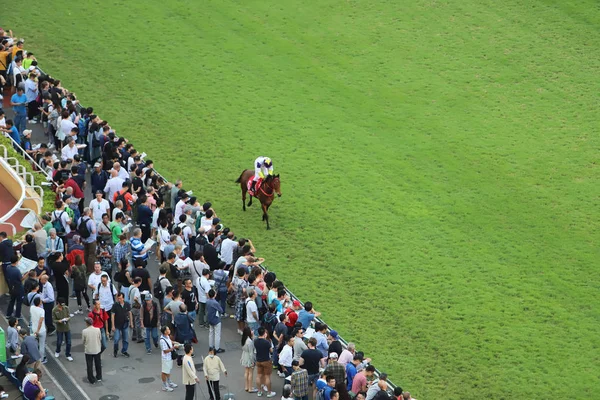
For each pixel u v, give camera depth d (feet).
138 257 100.94
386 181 135.33
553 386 98.43
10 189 116.47
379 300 111.14
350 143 144.15
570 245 122.21
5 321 97.86
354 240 122.42
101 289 96.22
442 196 132.16
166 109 150.71
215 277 102.32
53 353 95.76
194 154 140.05
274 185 121.08
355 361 89.86
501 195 132.46
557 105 152.87
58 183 113.80
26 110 134.62
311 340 89.71
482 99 154.71
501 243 122.52
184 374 88.58
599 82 157.79
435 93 156.46
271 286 99.30
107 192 114.32
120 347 97.96
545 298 112.37
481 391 97.50
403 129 147.74
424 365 100.99
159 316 100.01
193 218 111.45
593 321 108.68
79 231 103.91
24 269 98.89
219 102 153.17
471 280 115.24
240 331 101.71
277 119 149.59
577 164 139.23
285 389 85.40
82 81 155.94
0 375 90.38
